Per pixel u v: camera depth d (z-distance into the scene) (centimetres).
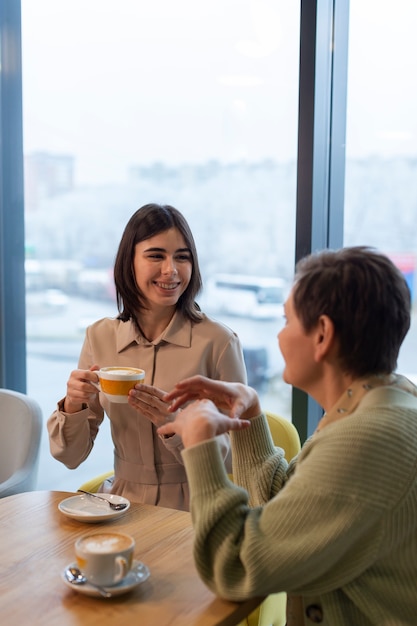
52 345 313
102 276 299
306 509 111
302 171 235
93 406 204
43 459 316
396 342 123
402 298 122
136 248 196
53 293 310
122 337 206
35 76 301
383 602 118
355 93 237
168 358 202
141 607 120
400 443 113
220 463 122
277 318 260
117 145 287
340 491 109
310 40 228
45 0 295
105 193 293
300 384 129
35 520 155
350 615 120
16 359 319
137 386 169
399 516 112
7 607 119
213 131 265
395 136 232
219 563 115
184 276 197
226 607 120
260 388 266
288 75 248
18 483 213
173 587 126
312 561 109
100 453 303
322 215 242
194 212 273
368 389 122
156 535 148
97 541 126
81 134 294
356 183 240
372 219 239
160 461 198
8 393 247
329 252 127
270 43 249
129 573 128
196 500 119
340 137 240
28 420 231
